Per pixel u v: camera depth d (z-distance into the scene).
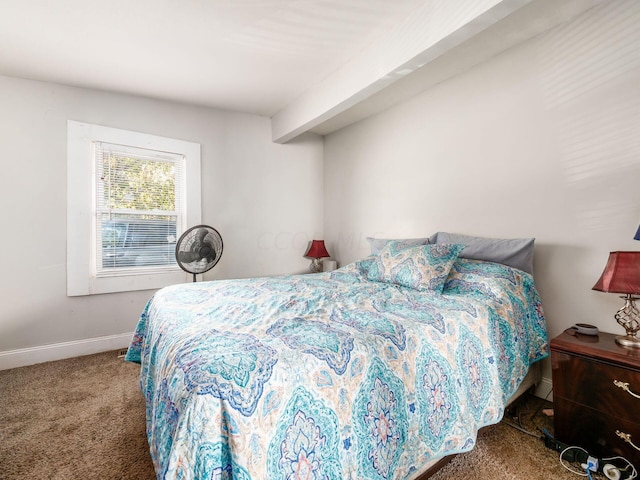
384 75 2.03
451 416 1.18
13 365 2.43
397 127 3.05
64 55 2.19
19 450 1.47
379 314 1.35
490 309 1.54
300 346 0.98
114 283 2.80
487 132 2.31
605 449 1.35
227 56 2.25
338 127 3.74
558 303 1.95
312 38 2.05
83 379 2.22
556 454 1.44
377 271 2.23
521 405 1.87
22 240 2.47
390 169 3.14
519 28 1.96
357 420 0.94
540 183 2.03
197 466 0.70
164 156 3.04
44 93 2.54
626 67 1.67
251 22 1.89
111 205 2.81
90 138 2.69
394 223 3.11
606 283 1.42
